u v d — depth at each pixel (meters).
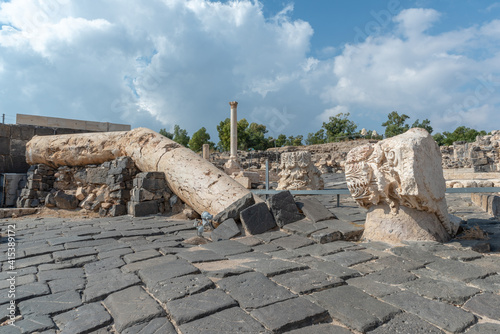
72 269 3.30
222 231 4.71
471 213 6.06
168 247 4.04
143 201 7.21
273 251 3.75
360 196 3.98
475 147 16.59
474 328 1.90
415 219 3.74
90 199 8.41
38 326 2.13
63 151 9.33
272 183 13.44
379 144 3.83
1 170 10.88
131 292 2.61
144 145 8.00
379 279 2.72
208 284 2.65
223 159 28.97
